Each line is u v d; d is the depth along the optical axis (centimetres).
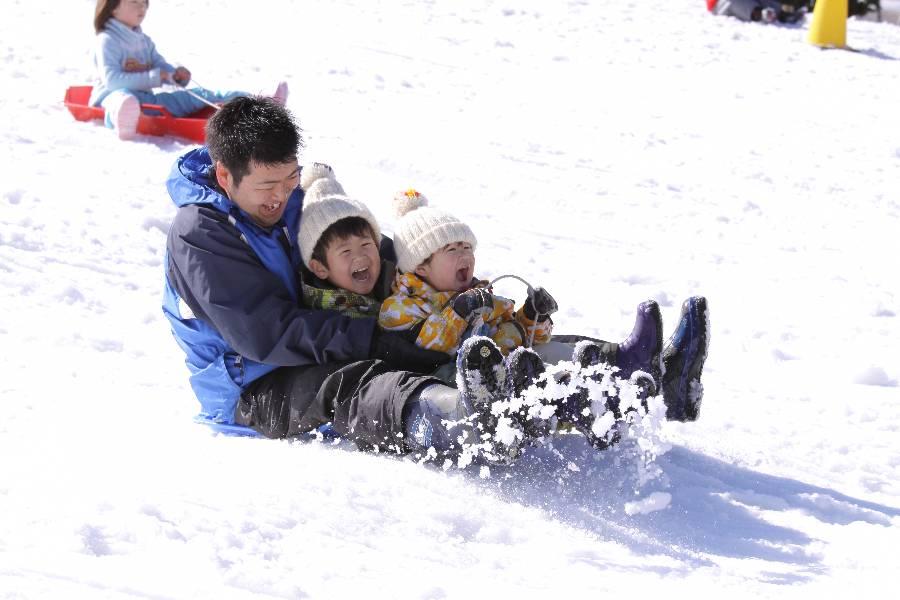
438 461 799
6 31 2689
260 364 858
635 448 847
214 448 818
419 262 859
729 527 762
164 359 1065
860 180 2255
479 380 702
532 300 865
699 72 3150
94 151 1828
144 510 666
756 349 1332
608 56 3219
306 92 2442
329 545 651
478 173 2019
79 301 1204
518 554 673
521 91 2730
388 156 2025
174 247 844
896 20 4569
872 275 1688
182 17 3064
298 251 880
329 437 861
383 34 3134
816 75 3250
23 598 544
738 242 1816
